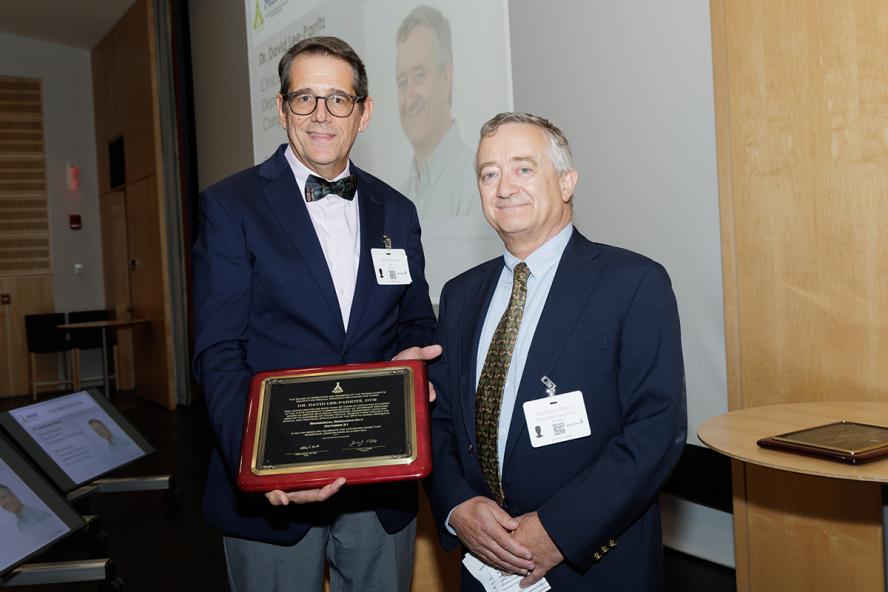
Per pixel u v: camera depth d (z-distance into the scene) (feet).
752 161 8.38
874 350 7.44
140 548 12.23
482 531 4.83
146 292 27.12
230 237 5.38
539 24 11.21
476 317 5.52
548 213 5.04
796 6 7.80
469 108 10.73
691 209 9.25
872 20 7.19
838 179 7.60
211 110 25.11
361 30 13.28
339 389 5.05
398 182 12.54
